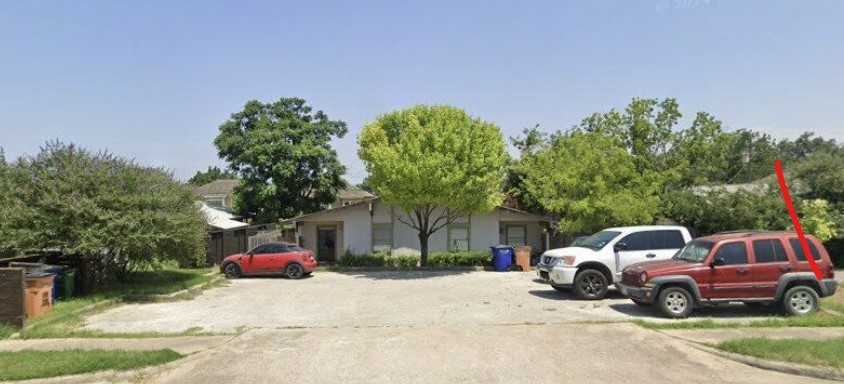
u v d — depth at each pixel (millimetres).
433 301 15328
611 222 22969
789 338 9523
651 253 14953
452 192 23094
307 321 12602
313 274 24875
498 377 7992
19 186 16219
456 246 29562
